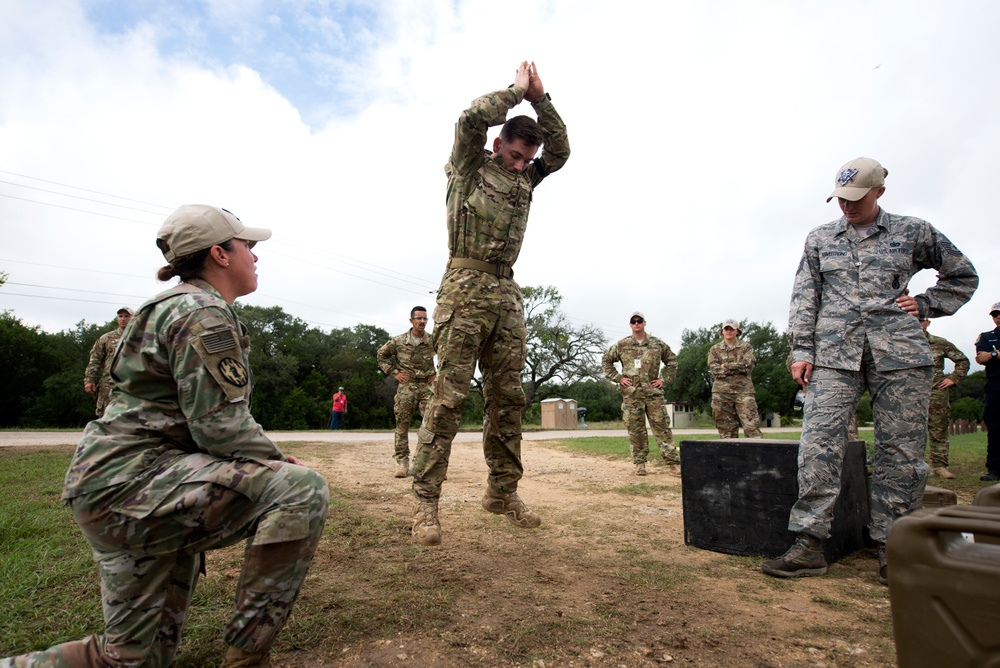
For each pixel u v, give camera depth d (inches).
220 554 125.6
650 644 84.7
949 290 126.5
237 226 79.9
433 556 127.6
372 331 2281.0
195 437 65.6
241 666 66.9
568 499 211.0
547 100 129.9
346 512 171.3
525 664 78.1
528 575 116.2
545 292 1846.7
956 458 356.8
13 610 90.0
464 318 122.3
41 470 247.3
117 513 62.4
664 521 171.8
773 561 121.2
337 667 76.7
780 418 1891.0
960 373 277.4
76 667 62.8
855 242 130.1
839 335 126.4
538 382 1873.8
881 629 91.3
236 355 69.2
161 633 66.2
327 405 1836.9
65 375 1384.1
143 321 68.1
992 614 37.1
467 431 800.3
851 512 140.6
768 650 83.4
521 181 128.6
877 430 124.3
